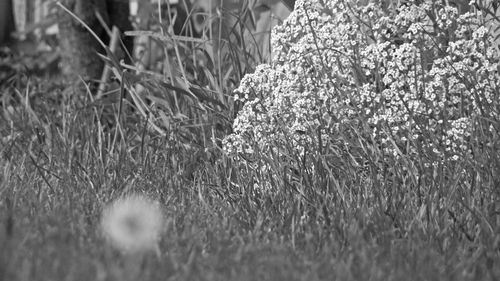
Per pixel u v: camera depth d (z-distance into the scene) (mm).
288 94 8133
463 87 7559
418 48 8062
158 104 10805
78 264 4195
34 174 8422
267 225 6395
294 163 7965
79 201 6934
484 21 8266
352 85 8211
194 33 12953
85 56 13648
